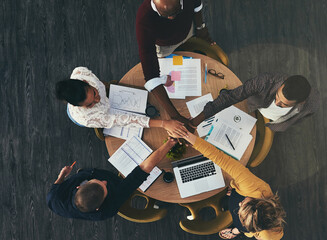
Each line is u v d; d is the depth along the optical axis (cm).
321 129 294
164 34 170
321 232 285
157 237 286
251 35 306
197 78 213
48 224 290
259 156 214
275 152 292
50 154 297
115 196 181
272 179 291
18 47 307
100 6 309
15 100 303
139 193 226
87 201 169
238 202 207
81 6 309
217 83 213
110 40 307
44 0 310
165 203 281
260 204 168
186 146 207
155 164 185
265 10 307
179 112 211
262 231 182
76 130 298
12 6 310
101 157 296
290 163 291
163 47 202
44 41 307
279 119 195
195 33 222
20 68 305
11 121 301
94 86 186
